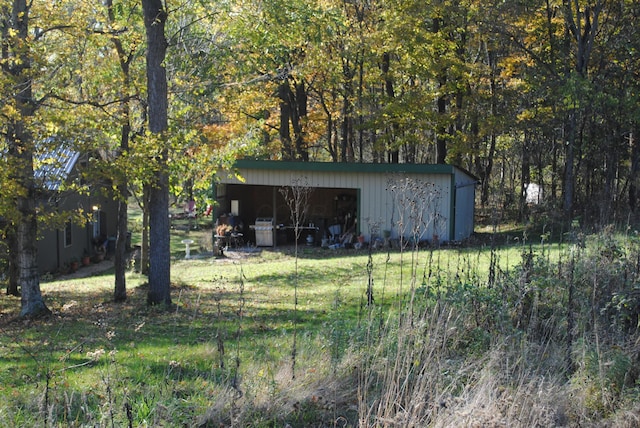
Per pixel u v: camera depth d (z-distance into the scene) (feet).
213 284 56.03
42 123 39.06
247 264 75.10
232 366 22.57
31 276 43.04
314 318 34.14
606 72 81.82
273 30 45.09
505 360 19.56
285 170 82.74
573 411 18.19
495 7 80.84
